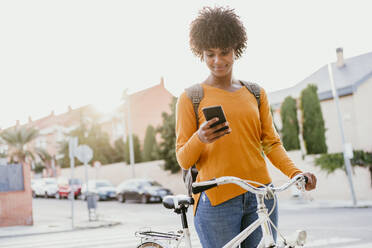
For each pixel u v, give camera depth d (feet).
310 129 63.52
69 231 38.96
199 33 7.86
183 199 8.27
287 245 6.49
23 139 128.36
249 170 7.69
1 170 44.88
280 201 63.16
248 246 7.72
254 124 7.95
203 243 8.02
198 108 7.93
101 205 76.13
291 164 7.91
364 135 61.62
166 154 88.63
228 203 7.56
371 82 63.00
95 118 136.87
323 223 33.88
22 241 32.89
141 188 76.64
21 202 45.29
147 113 130.93
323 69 78.07
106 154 127.85
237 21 7.95
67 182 102.58
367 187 57.67
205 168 7.80
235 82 8.47
